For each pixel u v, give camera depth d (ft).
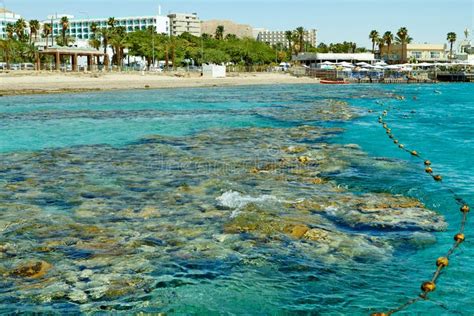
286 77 360.69
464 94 218.59
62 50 327.47
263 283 32.35
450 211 47.03
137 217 44.73
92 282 32.40
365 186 55.52
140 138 91.09
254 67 418.92
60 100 186.50
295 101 175.32
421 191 53.36
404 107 152.15
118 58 412.36
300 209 46.39
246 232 40.32
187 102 174.40
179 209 46.75
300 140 86.38
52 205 48.88
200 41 508.94
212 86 294.46
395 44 527.40
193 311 29.17
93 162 69.31
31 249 37.55
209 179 58.03
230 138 89.04
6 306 29.60
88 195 52.26
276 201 48.78
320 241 38.65
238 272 33.78
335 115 126.00
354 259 35.83
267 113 132.98
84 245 38.24
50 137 93.86
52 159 71.72
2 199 50.90
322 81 328.49
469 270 34.12
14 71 301.02
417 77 344.08
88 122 116.37
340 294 31.09
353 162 67.05
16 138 92.79
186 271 33.91
